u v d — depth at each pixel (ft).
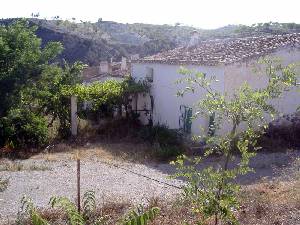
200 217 23.00
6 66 68.03
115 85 78.64
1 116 65.98
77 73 77.41
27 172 48.88
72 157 57.62
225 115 16.88
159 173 49.24
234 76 58.75
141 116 78.33
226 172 16.72
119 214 29.68
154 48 193.77
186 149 57.93
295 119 61.98
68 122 73.10
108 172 49.24
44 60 72.08
